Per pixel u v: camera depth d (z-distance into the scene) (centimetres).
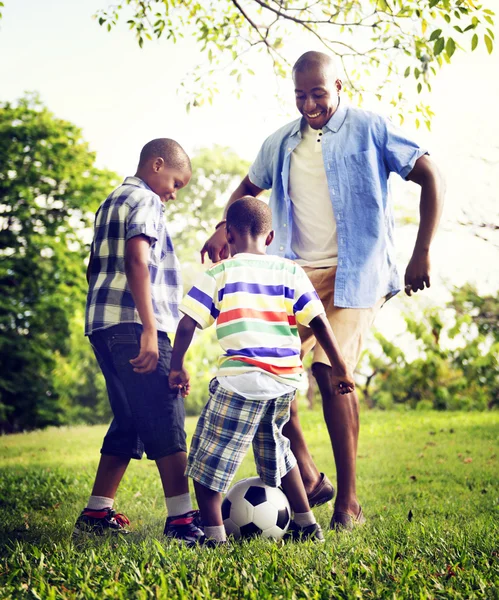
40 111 2762
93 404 2638
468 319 1684
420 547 313
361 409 1770
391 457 841
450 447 908
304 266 445
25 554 314
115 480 387
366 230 429
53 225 2628
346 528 384
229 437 334
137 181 392
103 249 377
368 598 249
